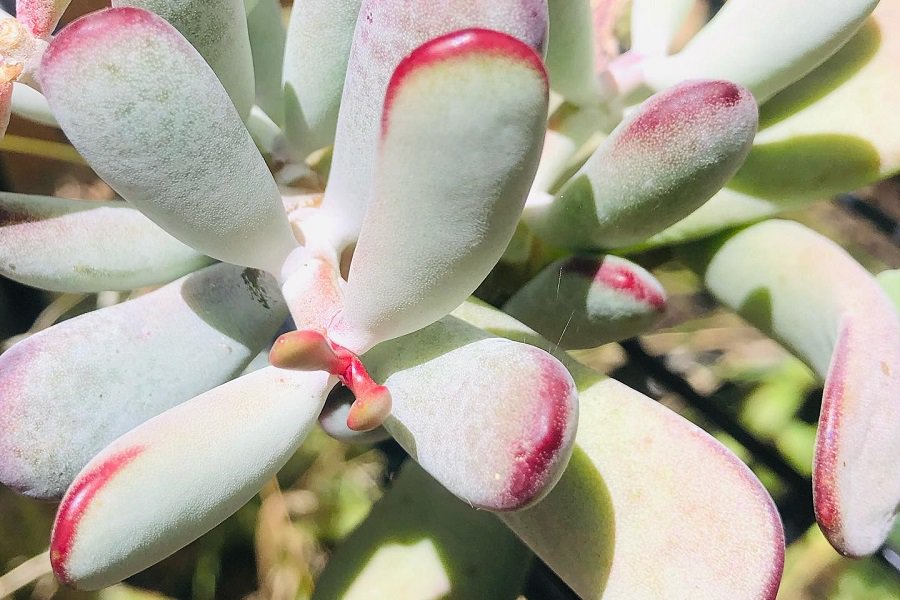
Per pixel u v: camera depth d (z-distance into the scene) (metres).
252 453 0.27
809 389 0.60
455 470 0.26
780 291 0.34
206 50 0.30
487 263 0.26
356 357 0.27
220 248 0.29
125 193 0.27
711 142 0.30
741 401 0.60
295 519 0.54
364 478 0.56
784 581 0.56
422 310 0.27
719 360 0.63
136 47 0.25
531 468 0.25
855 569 0.55
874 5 0.33
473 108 0.24
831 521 0.29
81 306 0.51
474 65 0.23
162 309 0.31
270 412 0.27
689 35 0.54
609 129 0.37
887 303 0.32
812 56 0.34
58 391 0.29
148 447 0.26
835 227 0.66
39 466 0.29
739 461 0.29
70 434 0.29
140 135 0.26
